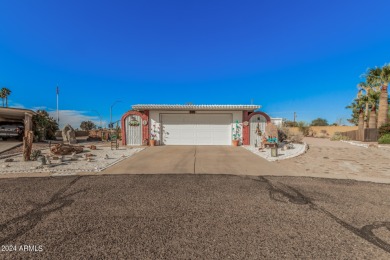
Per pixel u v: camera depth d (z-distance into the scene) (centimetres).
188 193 512
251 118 1698
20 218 371
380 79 2425
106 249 282
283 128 1852
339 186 577
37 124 2002
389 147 1540
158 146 1608
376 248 290
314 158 1052
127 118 1694
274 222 363
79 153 1217
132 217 378
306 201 463
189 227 343
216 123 1720
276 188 557
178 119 1719
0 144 1447
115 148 1481
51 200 459
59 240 302
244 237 315
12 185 573
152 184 589
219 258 265
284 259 265
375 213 403
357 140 2370
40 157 902
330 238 315
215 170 775
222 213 398
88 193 507
